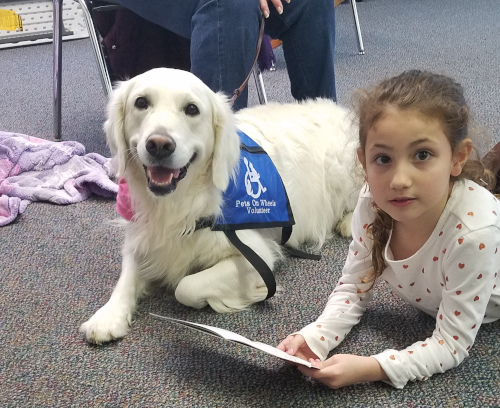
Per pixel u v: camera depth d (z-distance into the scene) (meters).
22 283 1.79
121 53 2.83
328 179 2.13
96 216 2.28
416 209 1.15
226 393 1.28
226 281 1.62
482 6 5.89
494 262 1.20
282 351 1.24
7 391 1.31
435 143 1.11
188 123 1.56
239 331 1.51
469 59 4.08
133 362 1.40
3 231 2.18
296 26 2.52
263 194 1.78
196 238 1.67
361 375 1.23
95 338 1.46
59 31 2.97
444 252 1.22
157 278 1.77
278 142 2.03
